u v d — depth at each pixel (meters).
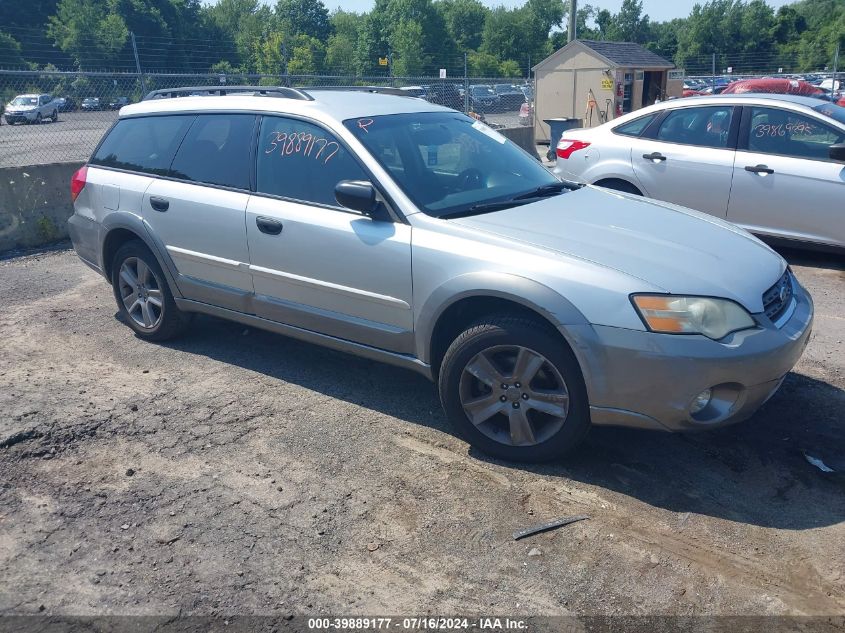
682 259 3.56
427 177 4.21
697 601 2.81
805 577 2.92
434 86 16.42
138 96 13.66
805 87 19.92
